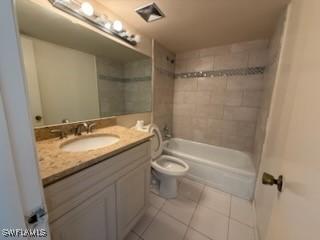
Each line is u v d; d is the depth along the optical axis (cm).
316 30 47
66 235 74
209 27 165
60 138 113
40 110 108
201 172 204
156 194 182
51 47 111
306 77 50
